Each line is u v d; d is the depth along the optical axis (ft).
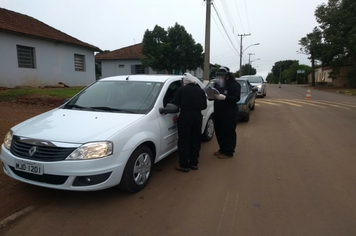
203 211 11.20
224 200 12.12
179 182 14.01
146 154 13.17
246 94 31.19
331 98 61.26
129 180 12.09
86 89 16.65
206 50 47.88
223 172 15.42
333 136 23.67
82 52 60.85
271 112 38.24
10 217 10.59
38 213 10.96
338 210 11.27
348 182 13.98
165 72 91.50
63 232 9.77
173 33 74.43
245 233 9.75
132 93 15.33
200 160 17.49
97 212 11.09
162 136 14.37
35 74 49.32
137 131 12.50
